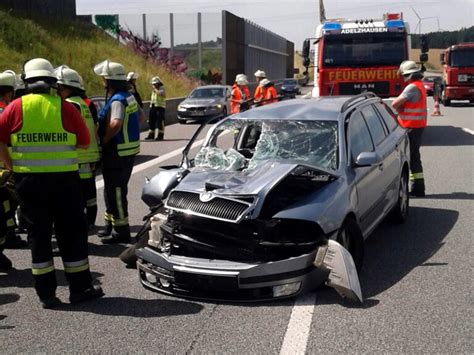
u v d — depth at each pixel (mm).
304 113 6246
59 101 4844
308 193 5094
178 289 5012
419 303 4781
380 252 6184
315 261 4766
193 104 22594
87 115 6820
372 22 15117
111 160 6609
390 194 6734
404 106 8641
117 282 5508
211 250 4820
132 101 6625
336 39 14844
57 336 4387
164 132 18734
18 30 25031
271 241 4742
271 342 4152
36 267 4875
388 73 14711
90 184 7258
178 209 4945
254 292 4762
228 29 42625
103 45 31656
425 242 6512
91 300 5066
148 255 5082
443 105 29312
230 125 6418
